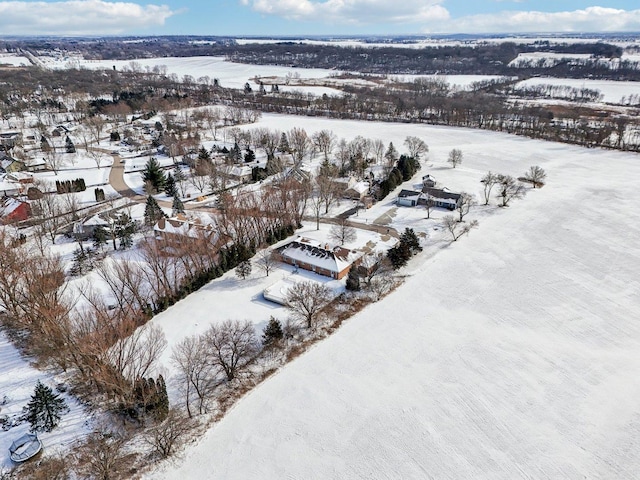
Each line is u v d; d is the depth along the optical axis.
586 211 113.06
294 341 65.44
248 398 55.50
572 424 52.53
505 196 117.12
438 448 49.25
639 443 50.09
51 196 111.56
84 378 55.12
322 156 158.62
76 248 90.00
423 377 59.09
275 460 47.56
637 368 61.38
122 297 67.69
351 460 47.75
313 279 81.44
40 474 44.34
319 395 55.97
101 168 143.00
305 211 112.00
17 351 61.69
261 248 91.75
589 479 46.19
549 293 78.31
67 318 57.16
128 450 47.81
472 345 65.19
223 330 58.44
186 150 155.25
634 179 137.75
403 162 136.38
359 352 63.56
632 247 94.50
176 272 76.25
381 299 76.12
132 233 95.06
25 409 52.06
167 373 58.12
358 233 99.31
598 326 69.94
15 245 76.62
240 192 111.25
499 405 55.00
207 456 47.81
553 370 60.75
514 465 47.50
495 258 89.88
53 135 177.25
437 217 109.50
